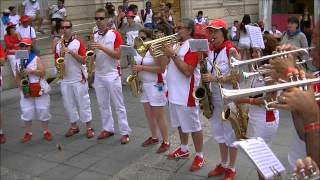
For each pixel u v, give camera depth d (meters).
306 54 3.01
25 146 6.23
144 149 5.80
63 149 6.02
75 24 12.79
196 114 4.88
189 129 4.90
